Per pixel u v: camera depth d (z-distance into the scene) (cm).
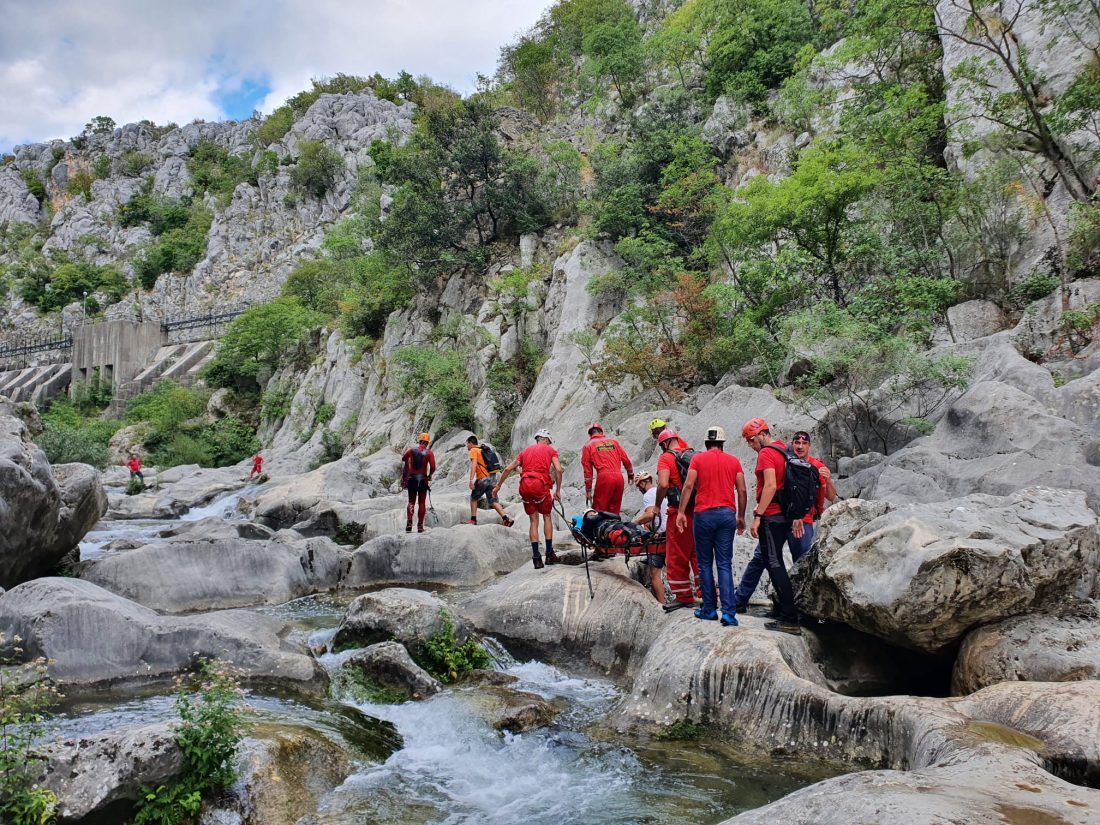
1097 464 883
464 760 566
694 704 595
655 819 464
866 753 511
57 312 8131
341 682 698
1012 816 319
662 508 869
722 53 3077
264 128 9694
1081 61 1659
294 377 4388
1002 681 544
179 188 10244
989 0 1617
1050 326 1269
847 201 1648
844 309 1412
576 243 3023
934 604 572
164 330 5984
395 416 3316
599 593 808
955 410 1069
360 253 4916
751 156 2745
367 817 477
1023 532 606
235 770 477
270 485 2500
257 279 7256
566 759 562
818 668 642
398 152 4150
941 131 1877
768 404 1487
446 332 3222
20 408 1977
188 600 1009
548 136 4059
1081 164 1532
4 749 432
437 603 786
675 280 2295
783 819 358
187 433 4347
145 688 677
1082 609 593
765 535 673
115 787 431
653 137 2859
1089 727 432
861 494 1044
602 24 4206
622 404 2384
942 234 1612
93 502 1076
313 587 1135
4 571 893
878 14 1967
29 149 12912
